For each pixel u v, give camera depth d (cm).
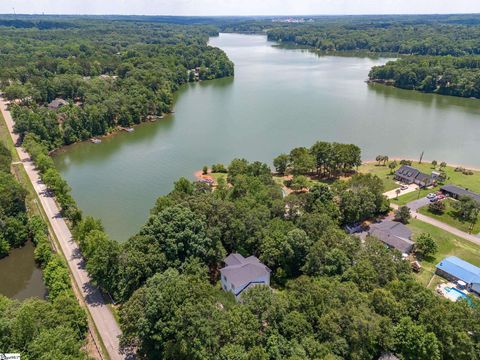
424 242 8694
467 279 7700
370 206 10038
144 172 14138
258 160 15112
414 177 12631
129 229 10356
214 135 18062
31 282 8306
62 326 5531
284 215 9131
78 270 8156
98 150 16538
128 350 6147
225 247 8488
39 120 16362
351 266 7262
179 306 5441
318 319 5600
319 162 13525
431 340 5203
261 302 5638
